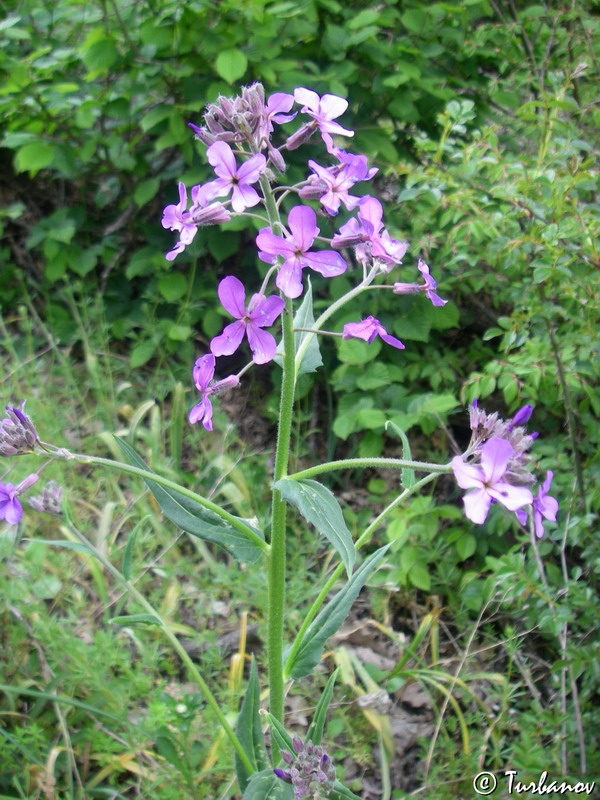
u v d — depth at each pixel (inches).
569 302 14.6
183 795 11.5
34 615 12.8
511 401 15.6
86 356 19.2
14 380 18.7
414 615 15.8
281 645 10.2
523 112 15.2
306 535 16.5
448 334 21.0
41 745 11.6
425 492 18.4
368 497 18.3
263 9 18.1
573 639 14.0
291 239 8.0
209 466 16.8
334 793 9.1
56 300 22.3
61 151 20.2
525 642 15.4
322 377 20.3
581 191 15.7
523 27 19.7
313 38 20.0
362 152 19.1
